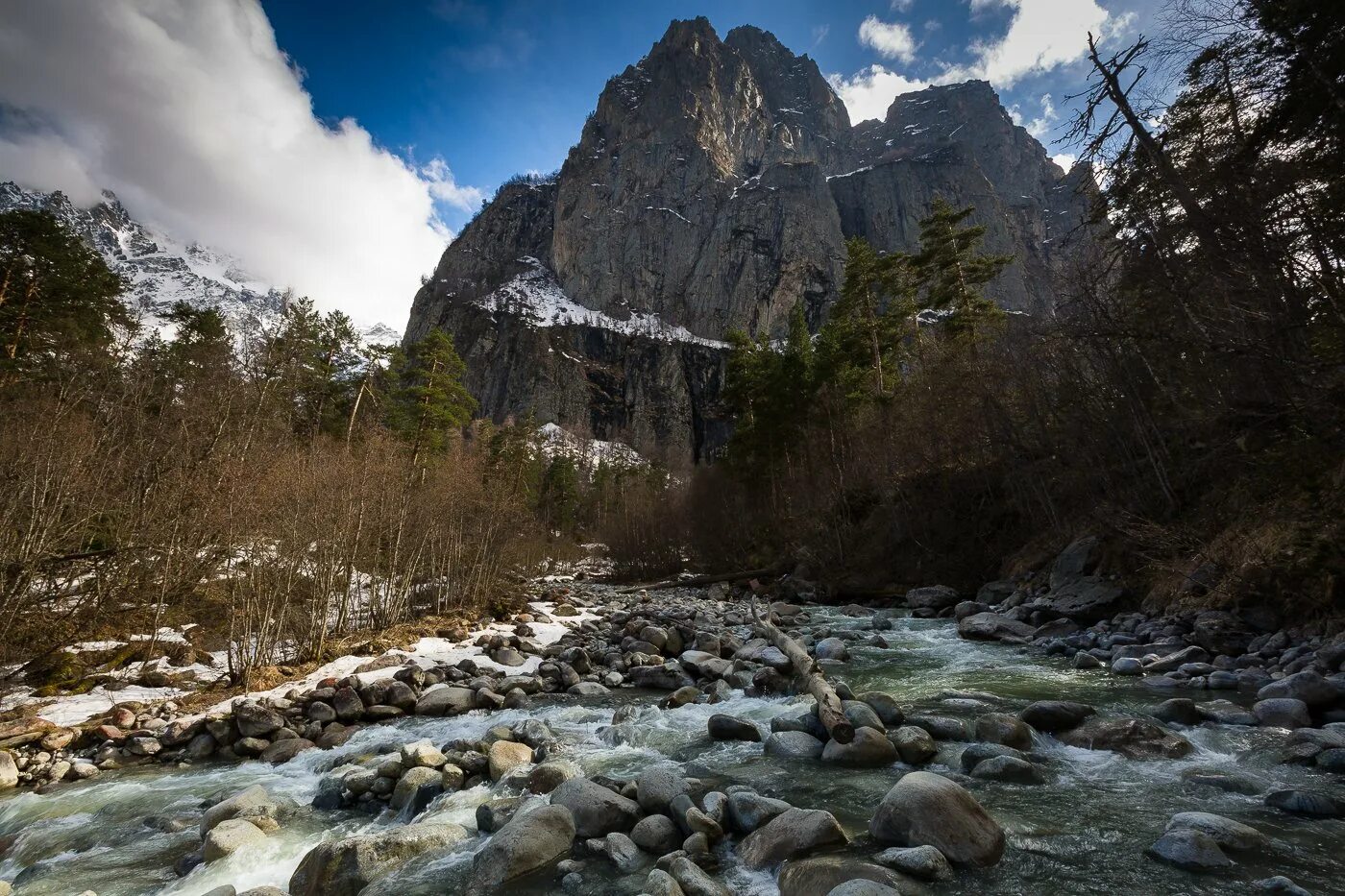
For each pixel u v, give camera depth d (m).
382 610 16.59
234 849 4.87
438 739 7.90
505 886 4.09
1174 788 4.90
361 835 4.65
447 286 169.12
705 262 143.00
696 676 11.30
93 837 5.51
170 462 16.81
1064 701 6.92
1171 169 8.91
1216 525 12.46
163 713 8.96
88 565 13.06
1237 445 12.61
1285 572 9.70
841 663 11.30
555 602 22.83
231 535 12.75
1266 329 8.09
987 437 22.27
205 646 12.95
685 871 3.88
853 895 3.24
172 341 29.58
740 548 34.53
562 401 122.75
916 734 6.13
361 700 9.47
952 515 23.80
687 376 129.75
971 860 3.82
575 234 159.75
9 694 9.68
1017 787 5.06
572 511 64.19
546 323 138.38
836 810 4.85
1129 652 9.95
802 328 41.38
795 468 33.88
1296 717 6.04
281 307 34.00
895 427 27.41
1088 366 17.02
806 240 138.50
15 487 12.38
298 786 6.61
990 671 9.83
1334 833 4.04
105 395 20.03
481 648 13.83
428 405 34.88
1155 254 9.42
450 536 20.62
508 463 47.69
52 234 24.16
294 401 32.53
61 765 7.28
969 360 24.25
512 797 5.54
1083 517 17.69
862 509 29.00
